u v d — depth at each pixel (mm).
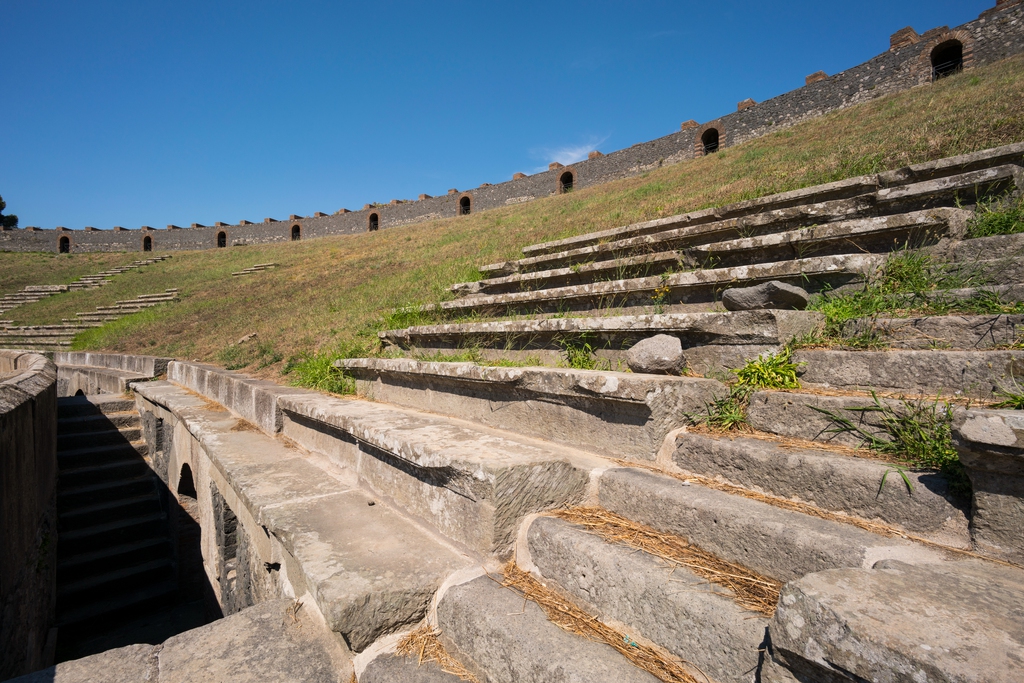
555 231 12242
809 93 22312
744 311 2904
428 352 5418
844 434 2174
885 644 1056
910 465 1854
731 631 1416
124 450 8430
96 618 6570
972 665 965
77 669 1976
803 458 1962
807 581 1298
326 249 25688
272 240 44906
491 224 19250
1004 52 17141
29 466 4375
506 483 2131
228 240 45812
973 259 3387
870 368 2482
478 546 2193
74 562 7004
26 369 5734
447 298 7902
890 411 2064
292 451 4254
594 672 1496
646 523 2086
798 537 1604
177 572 6996
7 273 31062
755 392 2547
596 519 2158
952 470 1693
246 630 2223
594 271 5859
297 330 8852
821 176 7965
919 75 19047
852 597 1217
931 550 1534
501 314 5773
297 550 2342
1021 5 16938
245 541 3773
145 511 7922
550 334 4043
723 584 1631
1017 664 965
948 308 2871
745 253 4754
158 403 7434
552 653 1597
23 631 4141
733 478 2164
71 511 7570
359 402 4516
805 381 2695
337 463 3713
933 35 18781
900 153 7395
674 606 1562
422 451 2477
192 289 20453
